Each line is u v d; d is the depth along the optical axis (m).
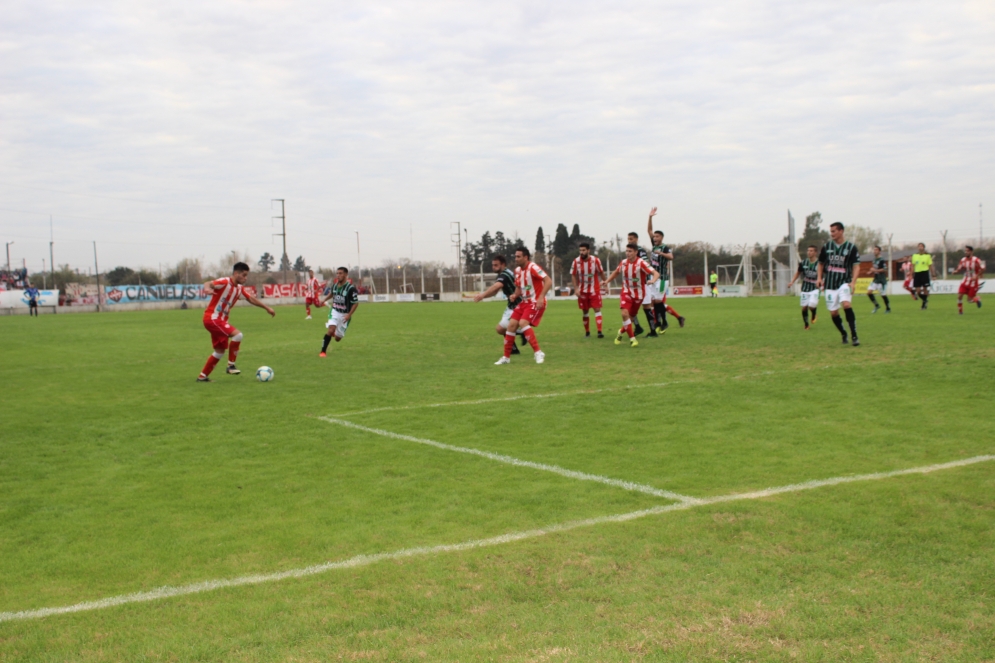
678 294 53.16
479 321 27.94
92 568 4.09
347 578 3.85
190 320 34.12
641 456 6.27
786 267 53.22
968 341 14.20
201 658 3.06
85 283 75.12
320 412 8.83
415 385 10.94
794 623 3.24
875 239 72.56
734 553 4.04
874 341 14.78
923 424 7.15
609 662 2.94
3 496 5.54
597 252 67.44
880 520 4.48
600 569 3.87
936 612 3.31
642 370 11.72
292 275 81.25
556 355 14.32
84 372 13.47
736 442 6.67
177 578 3.92
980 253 43.94
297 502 5.23
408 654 3.05
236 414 8.80
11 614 3.52
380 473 5.96
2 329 28.59
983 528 4.32
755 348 14.30
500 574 3.84
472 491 5.37
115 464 6.48
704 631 3.19
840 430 7.02
